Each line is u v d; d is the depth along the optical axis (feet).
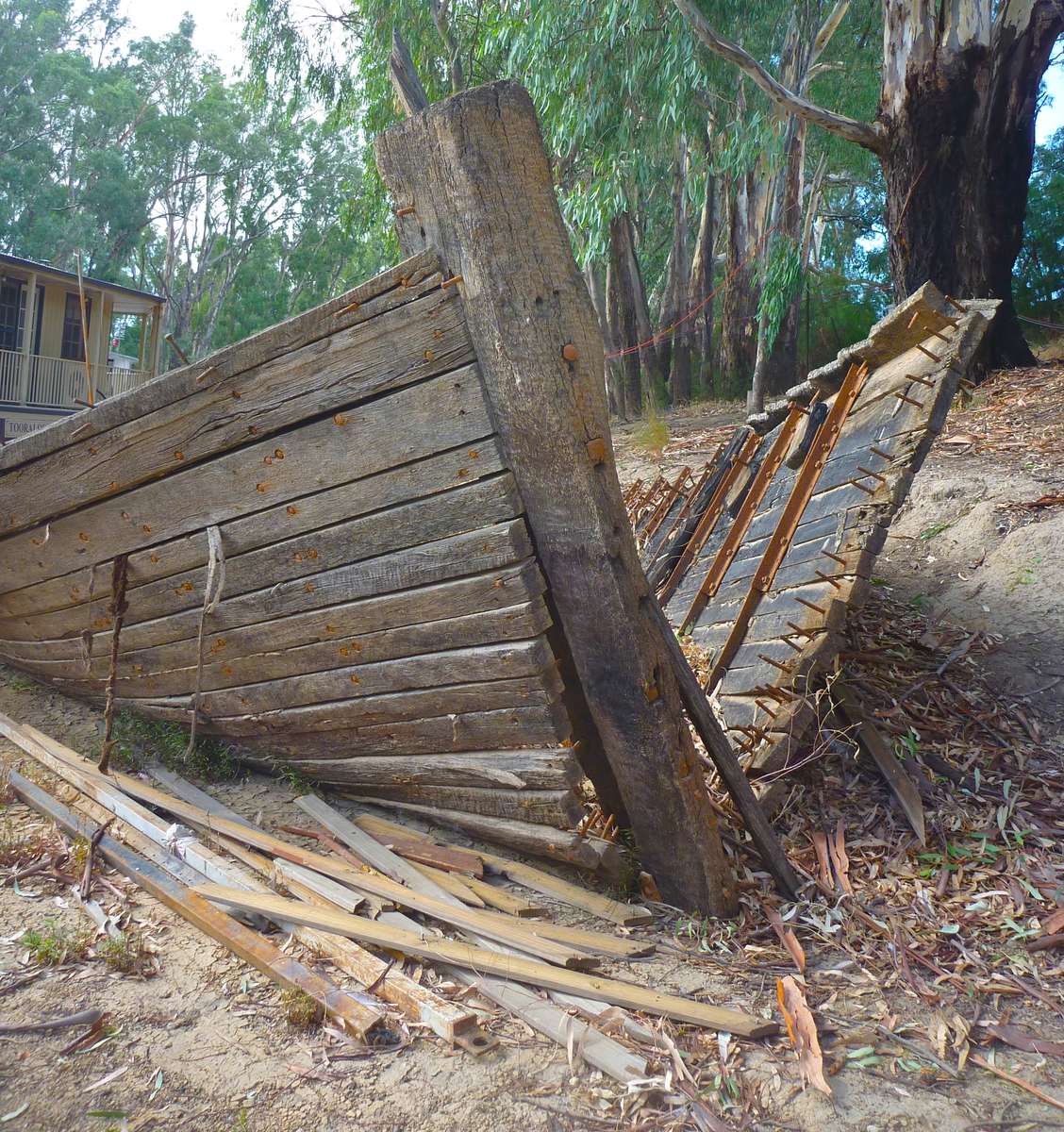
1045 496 22.58
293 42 64.18
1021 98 37.11
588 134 47.21
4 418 57.31
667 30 43.45
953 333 15.90
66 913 11.34
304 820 13.96
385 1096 8.55
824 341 68.95
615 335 66.08
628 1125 8.36
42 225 104.27
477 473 11.73
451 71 56.54
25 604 17.21
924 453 14.90
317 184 123.65
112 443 14.26
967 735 16.26
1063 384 33.32
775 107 46.16
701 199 59.16
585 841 12.12
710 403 61.52
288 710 14.33
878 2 57.31
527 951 10.53
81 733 16.84
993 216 38.06
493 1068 8.98
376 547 12.60
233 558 13.83
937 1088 9.04
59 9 116.06
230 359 12.87
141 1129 8.01
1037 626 18.83
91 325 64.64
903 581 21.91
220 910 11.26
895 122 38.22
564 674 12.64
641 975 10.61
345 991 9.79
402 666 12.91
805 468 18.42
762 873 12.92
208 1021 9.48
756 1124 8.47
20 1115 8.09
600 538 11.37
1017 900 12.29
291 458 12.87
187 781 15.01
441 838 13.61
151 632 15.26
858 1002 10.34
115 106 111.75
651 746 11.80
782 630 16.12
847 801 14.57
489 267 11.10
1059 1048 9.63
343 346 12.11
